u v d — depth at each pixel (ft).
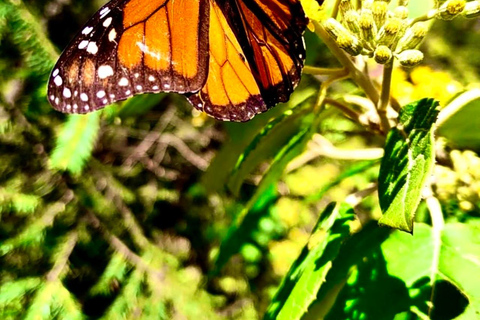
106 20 0.67
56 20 1.51
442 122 0.74
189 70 0.70
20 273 1.46
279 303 0.76
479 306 0.66
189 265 2.03
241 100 0.74
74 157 1.16
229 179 0.92
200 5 0.70
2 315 1.34
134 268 1.69
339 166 2.06
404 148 0.66
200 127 2.19
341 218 0.74
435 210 0.72
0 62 1.21
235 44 0.73
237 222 0.96
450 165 0.79
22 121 1.40
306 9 0.68
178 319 1.67
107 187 1.80
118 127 1.98
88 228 1.67
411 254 0.70
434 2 0.67
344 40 0.67
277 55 0.72
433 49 2.02
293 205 2.03
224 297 1.92
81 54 0.67
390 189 0.65
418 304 0.67
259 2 0.70
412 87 0.90
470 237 0.70
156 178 2.13
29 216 1.50
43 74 1.15
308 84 1.70
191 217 2.12
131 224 1.79
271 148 0.86
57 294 1.44
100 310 1.65
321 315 0.77
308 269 0.72
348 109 0.79
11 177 1.48
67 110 0.67
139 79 0.69
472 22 2.04
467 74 2.03
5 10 1.07
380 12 0.66
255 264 2.04
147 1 0.69
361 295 0.69
